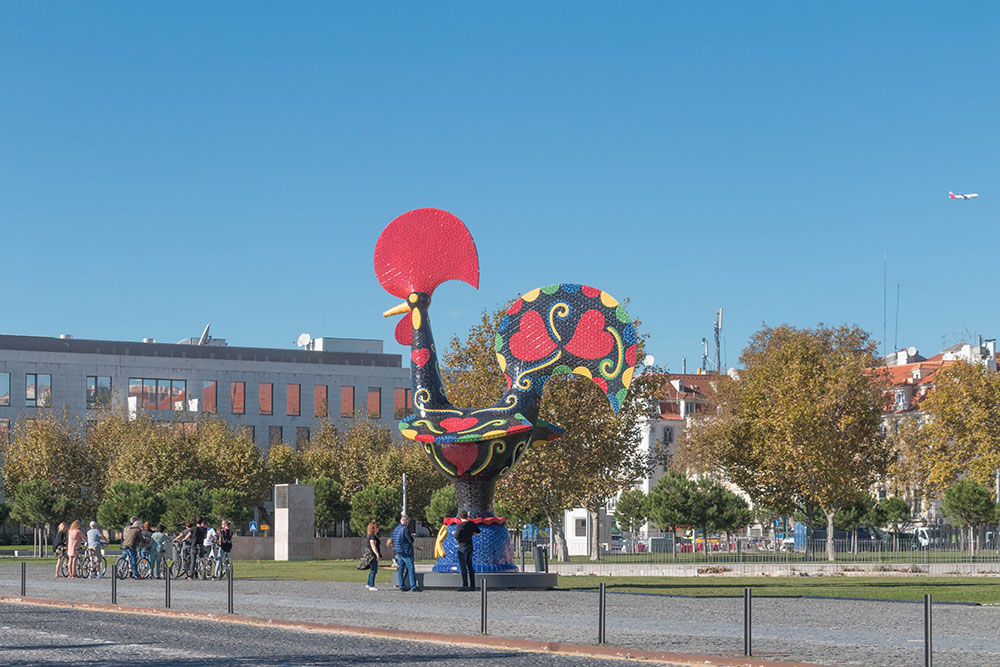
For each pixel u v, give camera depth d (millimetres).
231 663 18125
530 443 36969
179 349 118312
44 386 111562
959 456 69188
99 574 45438
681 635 21938
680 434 92500
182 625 25172
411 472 88062
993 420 68500
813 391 64188
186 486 72875
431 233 37031
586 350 36625
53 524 78375
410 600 31547
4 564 59812
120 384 114875
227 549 44125
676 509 76438
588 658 19047
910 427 82562
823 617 26031
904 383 112688
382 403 126375
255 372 121062
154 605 29969
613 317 36719
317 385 123688
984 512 75938
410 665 17922
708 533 96312
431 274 37031
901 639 21062
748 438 68250
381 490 76250
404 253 37062
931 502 101250
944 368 71188
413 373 36875
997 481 76375
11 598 33594
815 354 67125
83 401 112938
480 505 36812
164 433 91188
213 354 119688
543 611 27797
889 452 67000
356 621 25250
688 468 91688
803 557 59531
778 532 100250
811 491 64188
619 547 93000
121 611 29375
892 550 65062
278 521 70062
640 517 93625
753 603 30766
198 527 44656
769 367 69188
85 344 114188
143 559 44281
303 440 111688
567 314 36844
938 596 33219
